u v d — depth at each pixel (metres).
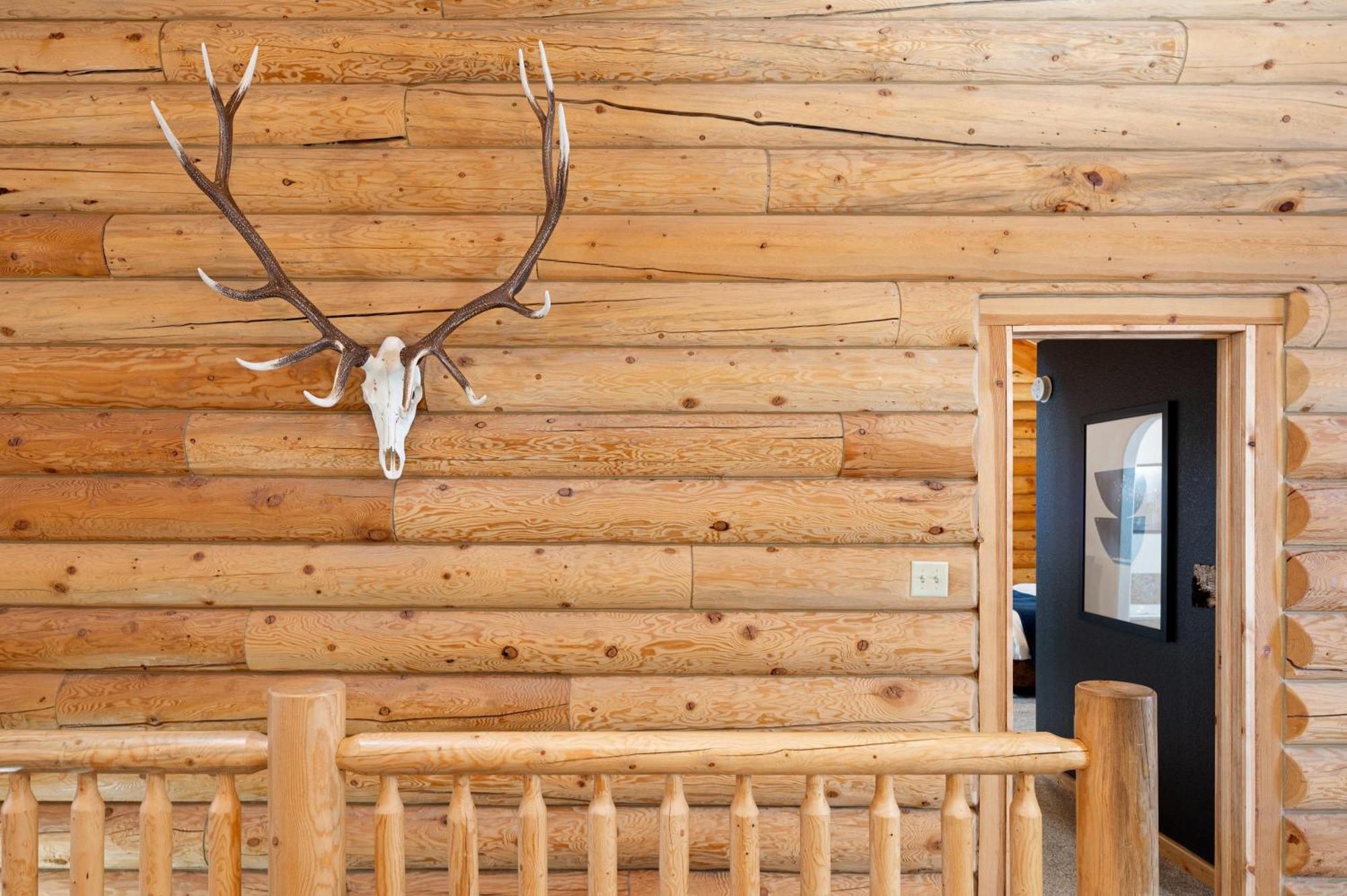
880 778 1.80
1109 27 3.06
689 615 3.01
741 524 2.99
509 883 2.94
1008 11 3.08
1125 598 4.21
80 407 3.04
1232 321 3.12
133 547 3.00
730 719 2.97
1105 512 4.40
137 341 3.05
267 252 2.65
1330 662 3.02
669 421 3.01
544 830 1.76
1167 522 3.87
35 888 1.75
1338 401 3.07
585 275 3.05
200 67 3.06
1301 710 3.02
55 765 1.72
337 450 2.98
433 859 2.95
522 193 3.06
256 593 2.97
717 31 3.07
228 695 2.95
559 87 3.07
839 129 3.07
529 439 2.99
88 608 3.01
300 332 3.01
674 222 3.06
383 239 3.03
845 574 2.99
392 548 2.99
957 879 1.78
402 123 3.04
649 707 2.96
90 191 3.04
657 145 3.08
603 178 3.04
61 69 3.05
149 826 1.74
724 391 3.02
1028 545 8.41
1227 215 3.10
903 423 3.02
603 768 1.74
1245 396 3.12
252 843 2.91
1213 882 3.54
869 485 3.03
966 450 3.01
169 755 1.73
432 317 3.02
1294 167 3.06
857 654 2.98
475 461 3.00
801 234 3.05
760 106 3.06
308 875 1.71
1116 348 4.34
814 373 3.01
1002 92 3.07
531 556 2.99
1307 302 3.07
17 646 2.94
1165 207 3.08
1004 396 3.13
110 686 2.95
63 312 3.01
